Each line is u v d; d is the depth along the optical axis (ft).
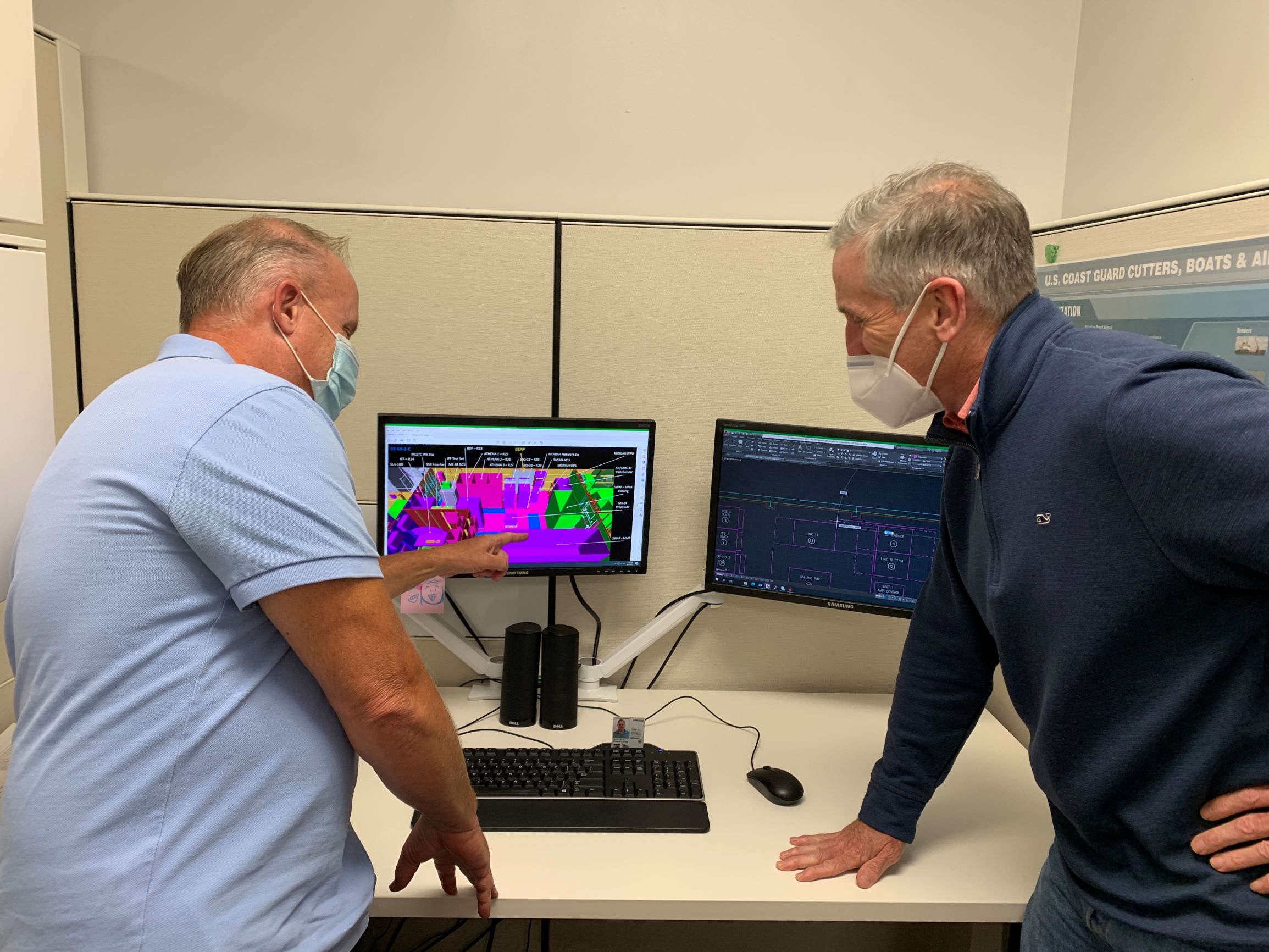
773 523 5.16
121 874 2.30
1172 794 2.69
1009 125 6.08
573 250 5.26
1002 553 2.95
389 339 5.27
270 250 2.99
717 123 5.96
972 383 3.07
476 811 3.11
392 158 5.84
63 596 2.36
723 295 5.35
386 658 2.52
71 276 5.09
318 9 5.68
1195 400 2.33
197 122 5.71
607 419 4.95
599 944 6.02
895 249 2.95
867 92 5.99
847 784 4.36
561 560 5.10
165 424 2.40
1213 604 2.51
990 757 4.78
